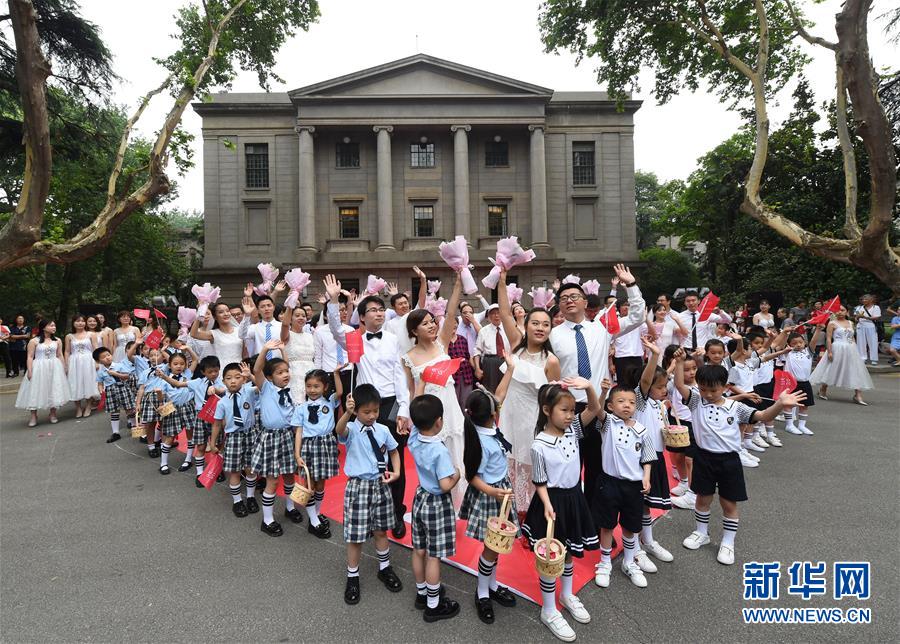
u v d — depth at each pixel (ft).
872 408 27.58
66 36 45.21
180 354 19.63
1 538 13.11
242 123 85.66
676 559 11.38
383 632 8.89
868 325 41.68
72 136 51.96
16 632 8.99
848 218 27.63
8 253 23.32
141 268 76.89
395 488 13.14
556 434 9.84
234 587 10.54
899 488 15.47
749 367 20.43
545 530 9.59
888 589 9.93
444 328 13.30
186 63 32.27
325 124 82.33
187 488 17.20
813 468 17.56
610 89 45.44
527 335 11.68
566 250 87.81
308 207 82.07
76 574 11.14
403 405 12.91
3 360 59.52
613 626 8.96
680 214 96.17
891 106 49.11
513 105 83.87
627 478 10.49
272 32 42.60
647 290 102.99
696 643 8.43
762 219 31.01
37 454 21.83
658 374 12.44
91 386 30.32
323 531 13.10
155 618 9.41
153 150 30.17
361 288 82.53
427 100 82.69
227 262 84.84
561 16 41.68
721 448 11.37
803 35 28.35
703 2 35.01
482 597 9.33
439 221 86.38
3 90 46.24
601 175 88.43
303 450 13.32
